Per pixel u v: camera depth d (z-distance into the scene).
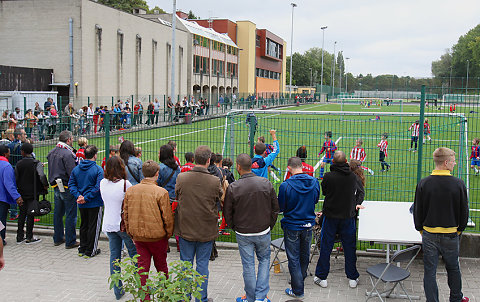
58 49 27.91
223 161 7.86
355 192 5.87
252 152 7.78
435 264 5.06
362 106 57.94
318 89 77.75
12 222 8.77
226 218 5.24
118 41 31.92
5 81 23.56
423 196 5.06
